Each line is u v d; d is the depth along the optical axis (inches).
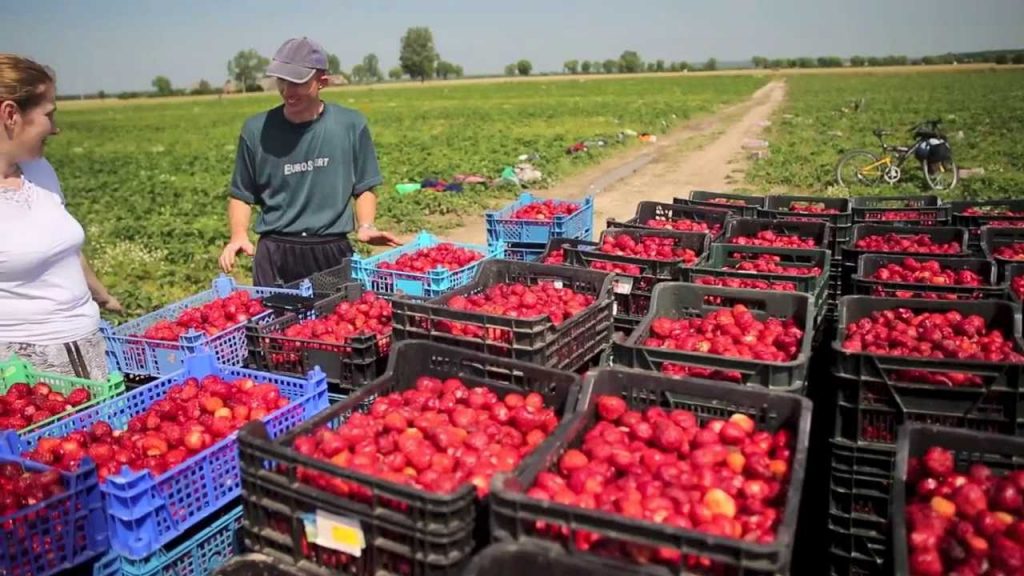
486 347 209.8
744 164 1107.3
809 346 206.2
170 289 528.1
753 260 315.0
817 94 3176.7
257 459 144.4
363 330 237.9
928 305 235.3
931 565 129.7
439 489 144.6
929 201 407.8
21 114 190.4
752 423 167.8
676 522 133.6
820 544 217.6
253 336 238.5
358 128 297.3
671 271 276.8
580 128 1812.3
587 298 250.8
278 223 297.3
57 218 210.8
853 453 183.5
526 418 175.3
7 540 146.0
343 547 136.7
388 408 177.0
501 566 122.8
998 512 140.0
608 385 180.1
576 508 121.2
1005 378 173.0
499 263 275.7
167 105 4719.5
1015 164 1031.6
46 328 216.1
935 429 154.9
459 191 891.4
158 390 219.6
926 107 2188.7
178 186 1095.0
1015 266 278.7
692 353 195.5
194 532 181.2
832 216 377.1
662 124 1824.6
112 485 159.5
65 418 202.1
